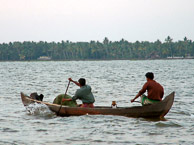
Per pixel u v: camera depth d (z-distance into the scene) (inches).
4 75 7440.9
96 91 3567.9
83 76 6835.6
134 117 1846.7
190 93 3238.2
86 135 1464.1
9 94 3257.9
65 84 4660.4
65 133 1505.9
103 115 1898.4
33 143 1338.6
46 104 2074.3
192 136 1424.7
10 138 1419.8
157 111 1797.5
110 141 1360.7
